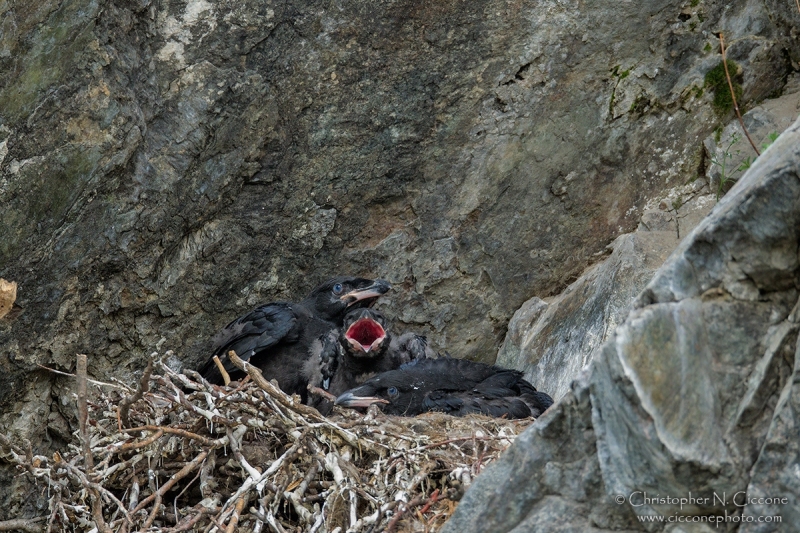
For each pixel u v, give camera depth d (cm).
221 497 920
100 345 1141
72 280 1087
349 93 1214
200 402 968
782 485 580
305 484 891
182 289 1187
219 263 1208
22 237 1038
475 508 684
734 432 599
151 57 1120
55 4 1025
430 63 1229
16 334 1065
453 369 1158
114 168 1072
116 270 1120
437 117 1251
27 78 1020
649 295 631
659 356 609
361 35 1196
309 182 1230
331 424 920
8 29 1007
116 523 910
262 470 929
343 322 1227
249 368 924
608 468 634
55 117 1038
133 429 896
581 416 661
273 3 1157
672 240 1212
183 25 1132
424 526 827
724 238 617
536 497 672
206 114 1140
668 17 1251
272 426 941
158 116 1127
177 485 960
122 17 1073
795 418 579
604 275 1195
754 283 614
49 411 1111
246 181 1198
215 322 1230
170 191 1131
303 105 1198
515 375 1161
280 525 855
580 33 1245
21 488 1072
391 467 895
